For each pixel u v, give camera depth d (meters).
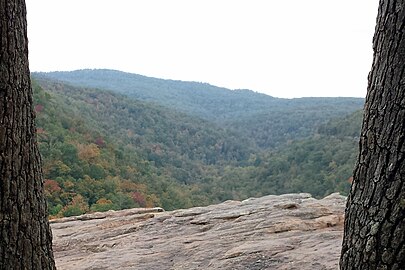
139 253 5.48
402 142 1.63
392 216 1.64
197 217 6.79
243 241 5.35
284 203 6.57
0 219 2.05
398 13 1.66
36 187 2.19
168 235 6.21
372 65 1.80
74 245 6.46
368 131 1.77
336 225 5.61
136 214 7.86
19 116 2.10
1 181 2.05
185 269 4.76
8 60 2.04
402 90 1.64
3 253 2.05
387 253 1.65
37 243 2.17
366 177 1.76
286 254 4.61
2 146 2.04
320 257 4.39
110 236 6.63
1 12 2.02
